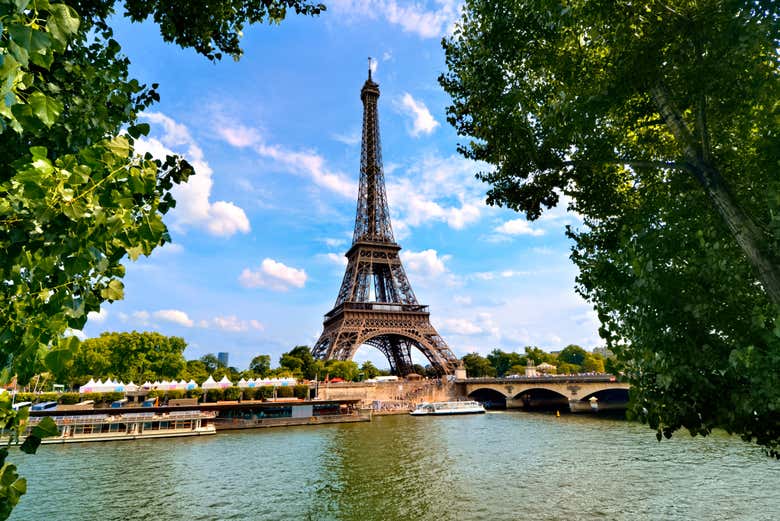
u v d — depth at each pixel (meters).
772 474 32.78
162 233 4.65
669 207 10.22
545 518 25.75
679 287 8.37
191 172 7.24
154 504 30.56
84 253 4.07
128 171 4.24
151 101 9.03
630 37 9.05
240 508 29.47
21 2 3.06
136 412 75.94
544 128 11.55
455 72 13.70
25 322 4.00
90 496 32.56
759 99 8.20
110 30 7.73
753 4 7.29
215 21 11.30
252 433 69.12
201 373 122.06
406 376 122.31
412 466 40.69
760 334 7.35
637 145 12.38
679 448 43.97
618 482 32.47
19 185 4.00
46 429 4.30
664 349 8.11
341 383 101.62
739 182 9.66
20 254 3.72
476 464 40.44
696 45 8.41
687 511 26.02
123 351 105.81
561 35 10.80
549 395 119.94
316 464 42.78
